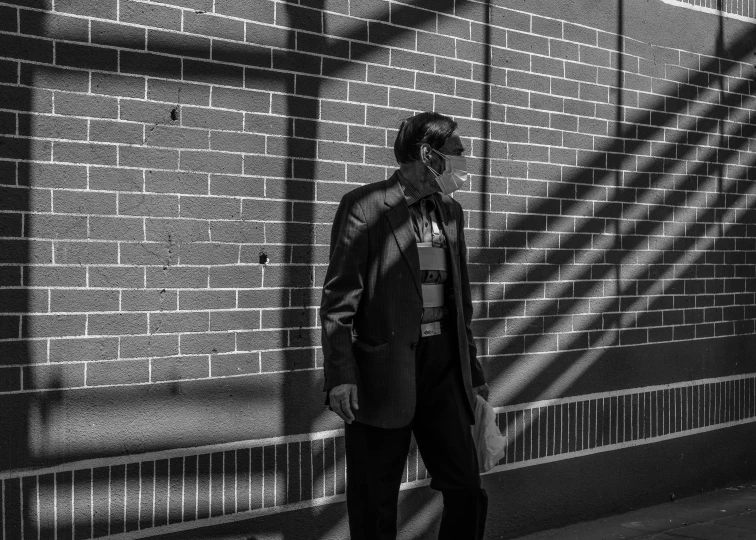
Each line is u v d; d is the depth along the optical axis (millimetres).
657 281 6125
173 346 3988
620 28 5895
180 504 4012
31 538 3604
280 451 4336
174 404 3994
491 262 5199
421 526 4902
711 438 6531
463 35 5059
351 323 3443
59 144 3670
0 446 3533
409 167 3633
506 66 5266
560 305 5543
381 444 3459
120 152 3828
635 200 5984
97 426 3775
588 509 5703
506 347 5266
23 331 3590
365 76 4625
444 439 3568
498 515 5230
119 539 3832
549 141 5484
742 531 5504
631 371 5965
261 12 4246
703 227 6445
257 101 4238
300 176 4387
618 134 5879
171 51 3967
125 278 3850
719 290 6578
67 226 3695
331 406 3379
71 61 3697
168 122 3963
